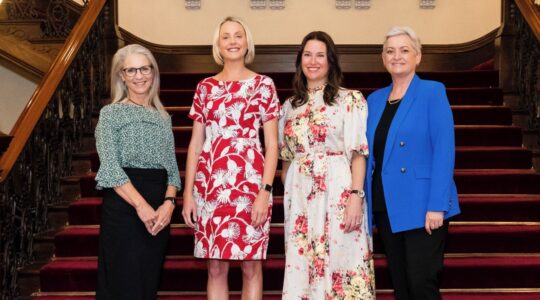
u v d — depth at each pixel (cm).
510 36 664
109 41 653
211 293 371
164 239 348
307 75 361
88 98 600
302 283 351
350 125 351
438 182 339
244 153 354
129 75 343
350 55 893
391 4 898
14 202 441
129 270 335
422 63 891
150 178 340
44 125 498
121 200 338
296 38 898
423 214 346
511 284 457
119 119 336
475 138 603
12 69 681
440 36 895
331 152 355
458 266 455
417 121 351
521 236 482
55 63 534
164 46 888
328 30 898
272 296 451
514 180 541
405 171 350
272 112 358
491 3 851
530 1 620
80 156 563
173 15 891
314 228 349
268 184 352
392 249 361
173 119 634
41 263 473
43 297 451
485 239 483
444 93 351
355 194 348
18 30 709
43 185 499
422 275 345
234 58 359
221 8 895
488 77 713
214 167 355
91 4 616
